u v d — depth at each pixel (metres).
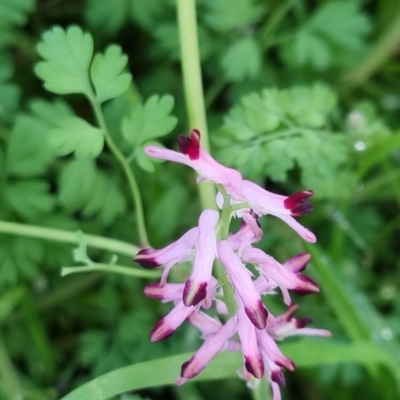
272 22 0.19
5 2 0.17
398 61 0.21
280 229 0.18
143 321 0.17
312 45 0.18
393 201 0.21
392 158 0.20
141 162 0.14
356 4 0.19
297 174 0.20
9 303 0.17
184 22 0.15
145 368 0.13
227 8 0.18
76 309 0.19
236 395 0.18
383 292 0.19
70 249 0.17
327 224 0.20
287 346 0.14
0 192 0.16
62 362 0.18
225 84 0.20
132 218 0.18
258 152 0.16
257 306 0.10
